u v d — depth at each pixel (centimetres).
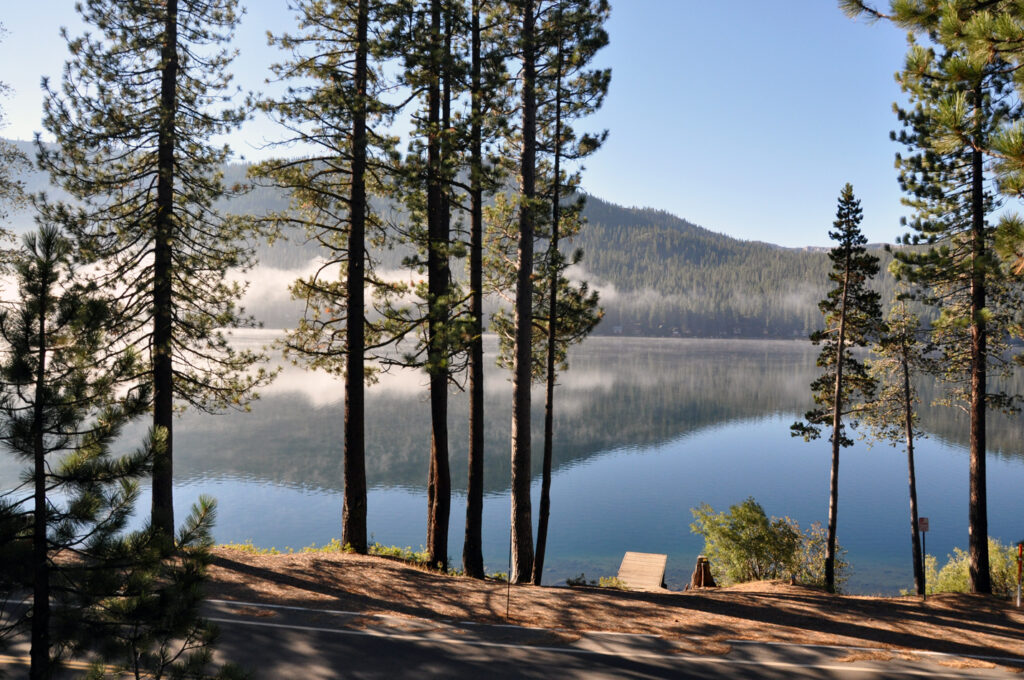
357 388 1521
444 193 1488
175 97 1323
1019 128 479
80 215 1238
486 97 1382
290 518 3797
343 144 1448
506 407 8719
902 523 4003
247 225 1409
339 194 1548
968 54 564
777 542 2416
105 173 1280
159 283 1251
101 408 600
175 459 5406
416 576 1366
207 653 634
